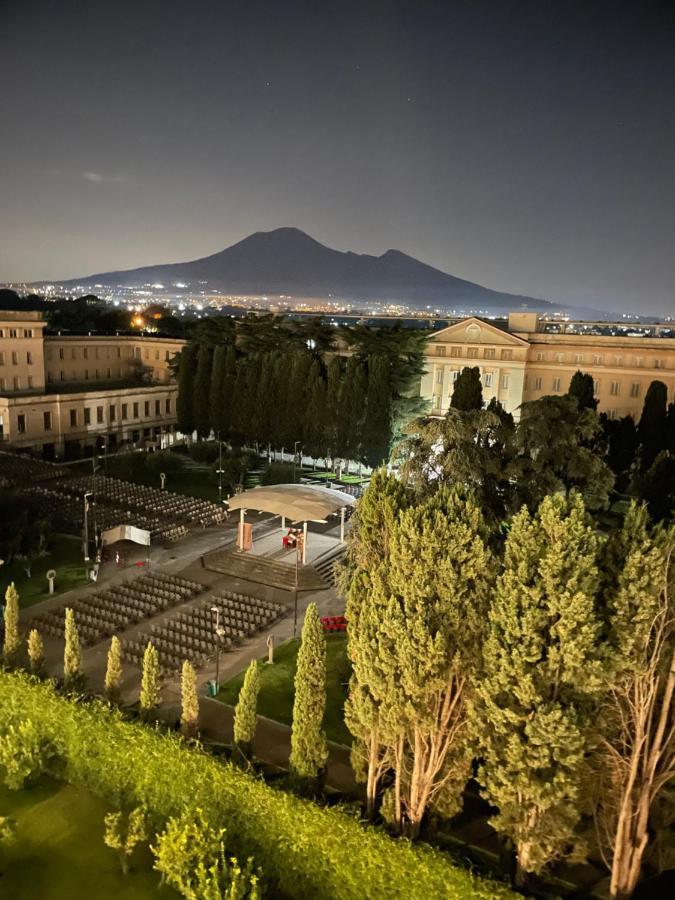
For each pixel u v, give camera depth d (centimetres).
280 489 5197
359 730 2308
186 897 2055
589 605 1762
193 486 7131
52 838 2386
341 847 2052
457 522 2031
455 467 3266
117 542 5338
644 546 1808
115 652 2842
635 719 1888
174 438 9462
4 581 4559
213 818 2273
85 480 6856
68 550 5159
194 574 4841
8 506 5288
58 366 9475
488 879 1855
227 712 3134
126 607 4150
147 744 2420
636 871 1967
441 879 1891
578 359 7838
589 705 1877
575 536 1819
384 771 2373
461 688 2123
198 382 8594
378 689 2103
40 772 2653
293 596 4547
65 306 16488
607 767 1984
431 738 2133
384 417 7206
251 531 5369
